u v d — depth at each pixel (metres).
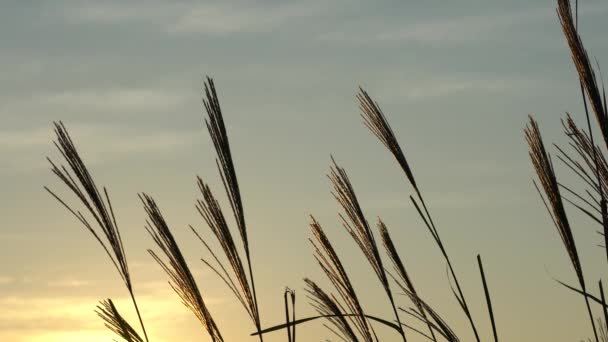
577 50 2.61
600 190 2.65
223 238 2.61
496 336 2.97
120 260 2.62
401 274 3.06
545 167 2.86
